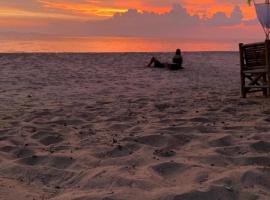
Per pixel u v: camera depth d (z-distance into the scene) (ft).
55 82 44.09
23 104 29.99
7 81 43.91
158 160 15.28
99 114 25.77
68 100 32.27
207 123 22.17
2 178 13.62
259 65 31.53
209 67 63.36
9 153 16.85
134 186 12.43
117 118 24.20
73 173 14.07
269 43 29.96
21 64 60.95
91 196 11.56
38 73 51.47
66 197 11.69
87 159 15.61
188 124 21.89
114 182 12.82
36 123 22.94
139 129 20.93
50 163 15.42
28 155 16.74
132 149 17.11
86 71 54.95
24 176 13.99
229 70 59.47
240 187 12.29
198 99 31.89
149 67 61.36
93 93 36.60
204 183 12.53
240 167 14.23
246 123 21.77
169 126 21.22
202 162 14.97
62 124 22.77
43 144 18.60
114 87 40.96
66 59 69.97
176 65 58.90
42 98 33.27
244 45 31.65
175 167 14.29
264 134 18.70
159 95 35.09
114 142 18.17
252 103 28.73
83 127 21.90
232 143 17.76
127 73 53.78
